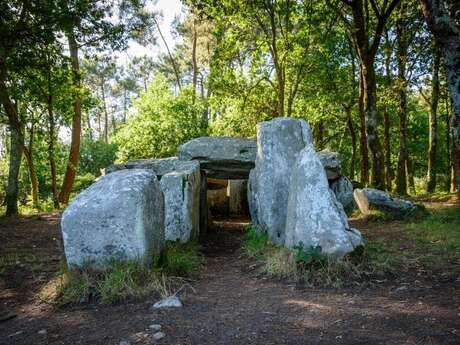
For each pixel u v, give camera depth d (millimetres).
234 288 5117
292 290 4809
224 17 16594
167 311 4199
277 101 19359
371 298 4324
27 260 6809
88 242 5164
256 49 17625
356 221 10016
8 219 12281
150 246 5383
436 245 6551
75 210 5223
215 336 3543
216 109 20062
